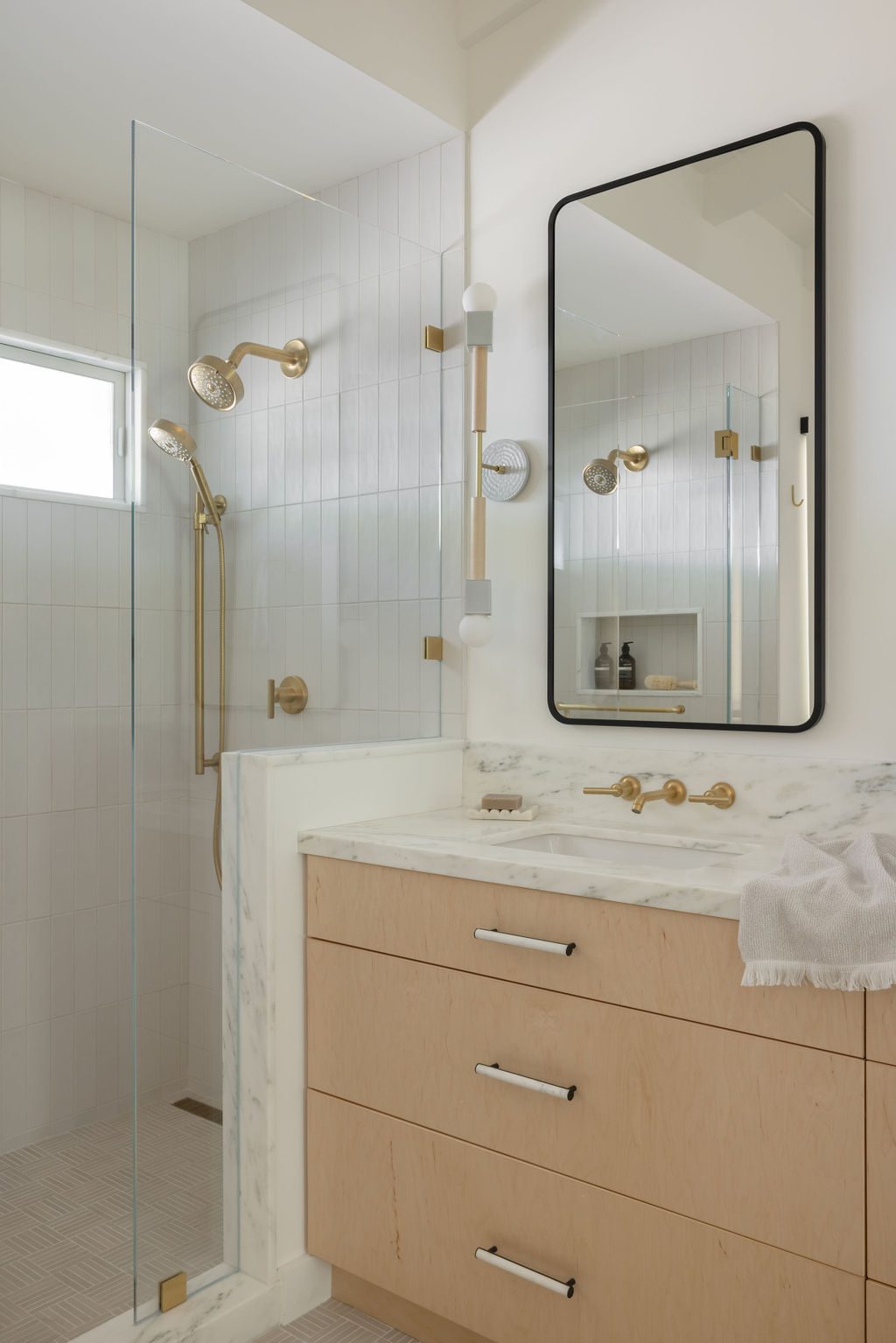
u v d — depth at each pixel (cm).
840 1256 128
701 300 194
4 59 204
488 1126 163
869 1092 126
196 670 186
